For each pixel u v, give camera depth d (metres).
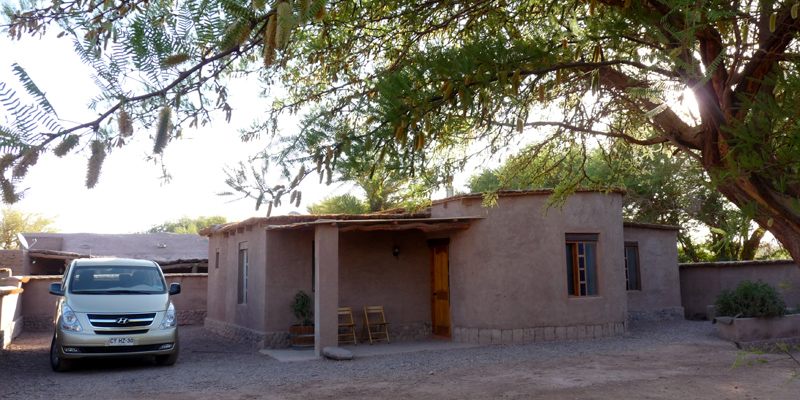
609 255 13.29
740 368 9.05
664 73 2.93
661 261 17.23
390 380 8.67
